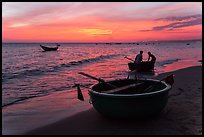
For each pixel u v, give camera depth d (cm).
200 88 864
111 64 2412
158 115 571
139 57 1574
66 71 1841
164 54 4447
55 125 542
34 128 535
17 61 3164
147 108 509
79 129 507
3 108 743
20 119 618
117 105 506
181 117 554
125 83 703
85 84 1220
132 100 495
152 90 630
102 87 664
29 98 894
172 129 486
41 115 653
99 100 534
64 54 5156
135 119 528
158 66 2039
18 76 1588
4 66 2477
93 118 573
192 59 2967
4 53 5453
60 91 1030
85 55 4691
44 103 802
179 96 749
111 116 534
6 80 1406
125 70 1808
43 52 6162
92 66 2211
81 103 780
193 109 613
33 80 1398
